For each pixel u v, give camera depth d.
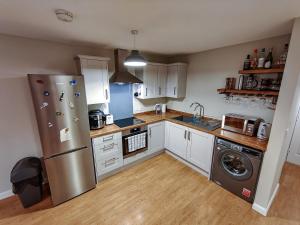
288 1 1.18
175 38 2.22
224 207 2.09
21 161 2.23
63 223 1.88
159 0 1.17
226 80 2.74
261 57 2.29
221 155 2.36
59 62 2.45
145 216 1.97
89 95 2.54
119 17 1.48
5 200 2.23
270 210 2.03
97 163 2.50
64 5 1.24
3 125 2.13
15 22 1.58
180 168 2.99
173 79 3.54
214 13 1.41
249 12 1.39
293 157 3.10
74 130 2.16
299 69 1.54
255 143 2.01
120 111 3.33
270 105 2.32
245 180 2.13
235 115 2.51
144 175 2.79
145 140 3.08
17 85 2.15
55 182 2.10
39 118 1.87
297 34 1.52
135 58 2.00
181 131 3.04
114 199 2.25
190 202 2.18
